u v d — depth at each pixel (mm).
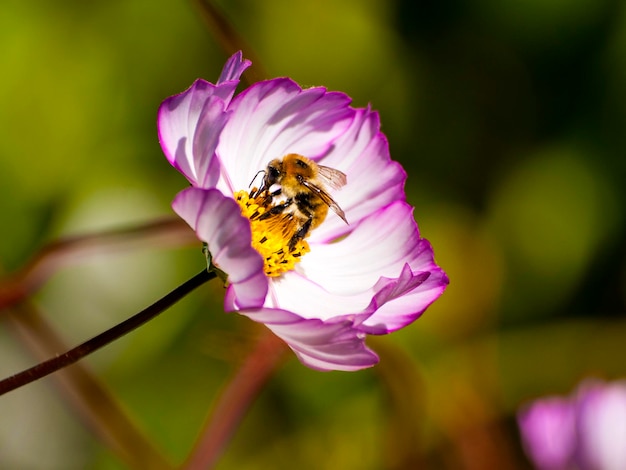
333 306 368
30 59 484
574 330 517
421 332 502
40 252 420
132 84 491
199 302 478
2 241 474
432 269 365
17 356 468
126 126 490
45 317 443
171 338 477
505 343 511
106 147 487
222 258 338
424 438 468
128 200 484
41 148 482
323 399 484
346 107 373
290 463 479
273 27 510
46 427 471
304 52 514
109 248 421
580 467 436
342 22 517
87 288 474
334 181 373
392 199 375
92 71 488
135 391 473
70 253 421
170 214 485
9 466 465
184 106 346
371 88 520
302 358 349
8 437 467
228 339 422
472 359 500
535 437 440
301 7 512
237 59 352
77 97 486
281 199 374
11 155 479
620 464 435
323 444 480
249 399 417
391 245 370
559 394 504
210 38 493
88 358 473
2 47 483
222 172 368
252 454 479
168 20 492
